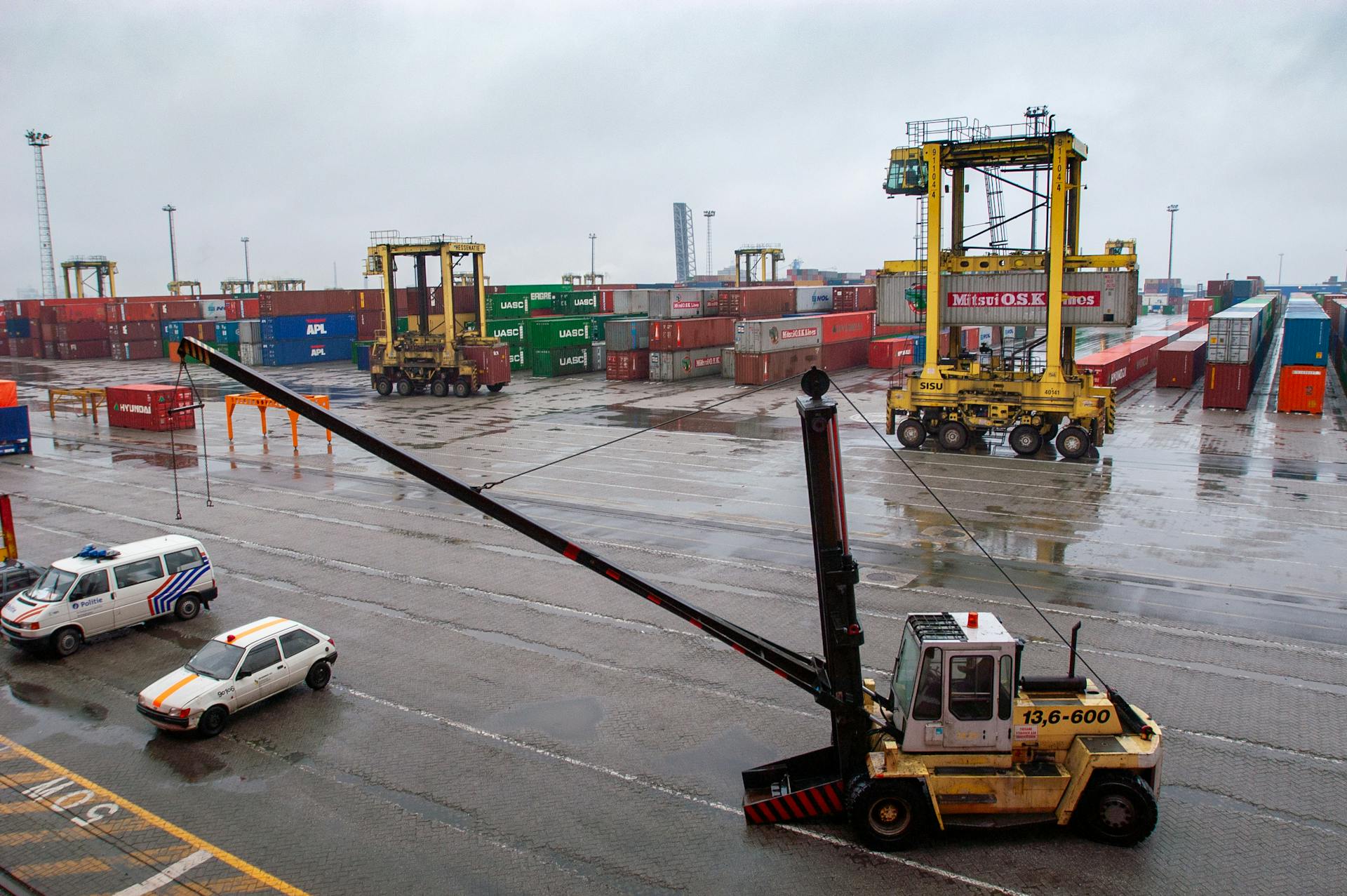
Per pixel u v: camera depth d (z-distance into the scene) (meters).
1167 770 13.62
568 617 20.48
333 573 23.88
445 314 64.94
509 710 15.94
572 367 80.19
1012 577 22.78
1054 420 41.16
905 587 22.08
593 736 14.95
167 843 11.99
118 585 19.38
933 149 38.88
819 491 11.72
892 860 11.53
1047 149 37.62
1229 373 51.44
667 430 47.69
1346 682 16.70
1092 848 11.69
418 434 46.88
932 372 40.62
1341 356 68.12
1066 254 40.22
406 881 11.13
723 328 78.06
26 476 37.41
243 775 13.77
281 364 89.56
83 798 13.15
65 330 103.94
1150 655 17.97
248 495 33.25
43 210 126.81
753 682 17.03
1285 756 14.05
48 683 17.28
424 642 19.11
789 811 12.35
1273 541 25.81
